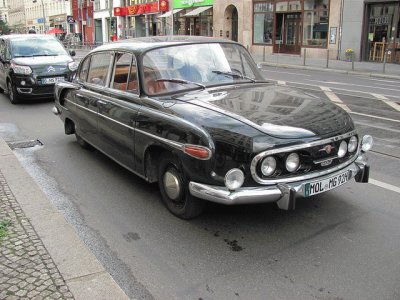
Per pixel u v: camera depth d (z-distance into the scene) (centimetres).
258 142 374
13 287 322
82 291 319
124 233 430
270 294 329
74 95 669
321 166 405
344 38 2566
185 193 435
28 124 930
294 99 467
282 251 389
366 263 368
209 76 510
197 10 3653
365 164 446
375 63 2400
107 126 554
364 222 440
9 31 9788
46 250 375
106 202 505
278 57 2862
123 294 316
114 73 552
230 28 3478
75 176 594
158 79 488
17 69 1150
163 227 439
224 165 382
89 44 4953
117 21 5175
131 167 514
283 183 386
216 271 361
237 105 435
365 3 2420
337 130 412
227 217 455
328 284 340
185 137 404
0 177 561
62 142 771
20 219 434
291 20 2909
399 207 475
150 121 452
